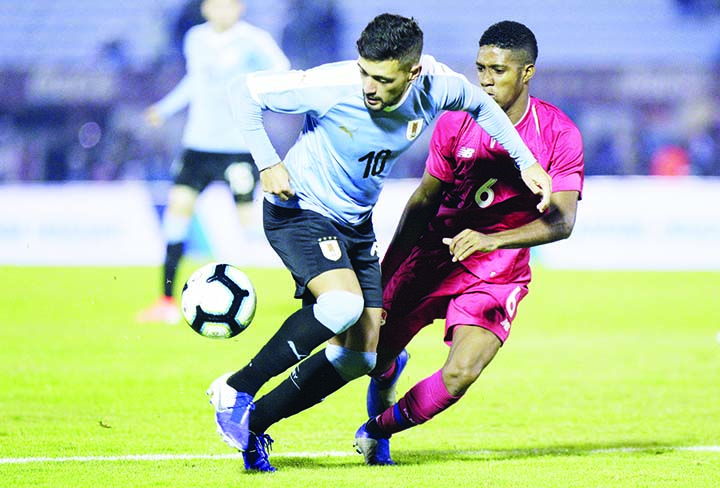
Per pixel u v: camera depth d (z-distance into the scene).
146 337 33.50
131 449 16.84
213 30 40.47
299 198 14.33
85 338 33.25
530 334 36.19
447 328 15.68
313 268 13.88
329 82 13.55
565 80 80.75
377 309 14.76
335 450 17.05
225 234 58.59
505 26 15.47
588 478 14.50
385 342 16.36
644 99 78.44
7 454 16.33
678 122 77.25
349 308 13.61
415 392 14.98
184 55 77.94
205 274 14.46
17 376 25.69
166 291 38.31
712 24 81.81
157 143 74.50
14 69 77.81
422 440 18.34
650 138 76.31
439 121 16.25
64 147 75.88
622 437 18.70
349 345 14.56
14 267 58.16
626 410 21.80
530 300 47.16
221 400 14.00
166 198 58.69
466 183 16.14
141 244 58.69
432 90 13.88
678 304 45.78
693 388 24.92
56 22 81.56
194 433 18.44
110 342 32.31
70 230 59.00
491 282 15.73
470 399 23.09
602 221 60.06
